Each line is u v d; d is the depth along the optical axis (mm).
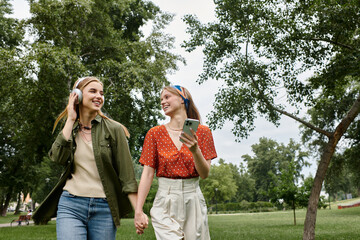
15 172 27797
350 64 9828
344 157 25141
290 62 10633
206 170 2346
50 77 14508
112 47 17578
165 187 2436
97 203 2414
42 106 16531
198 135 2559
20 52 15359
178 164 2438
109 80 15883
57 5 14586
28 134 17453
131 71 15594
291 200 19250
